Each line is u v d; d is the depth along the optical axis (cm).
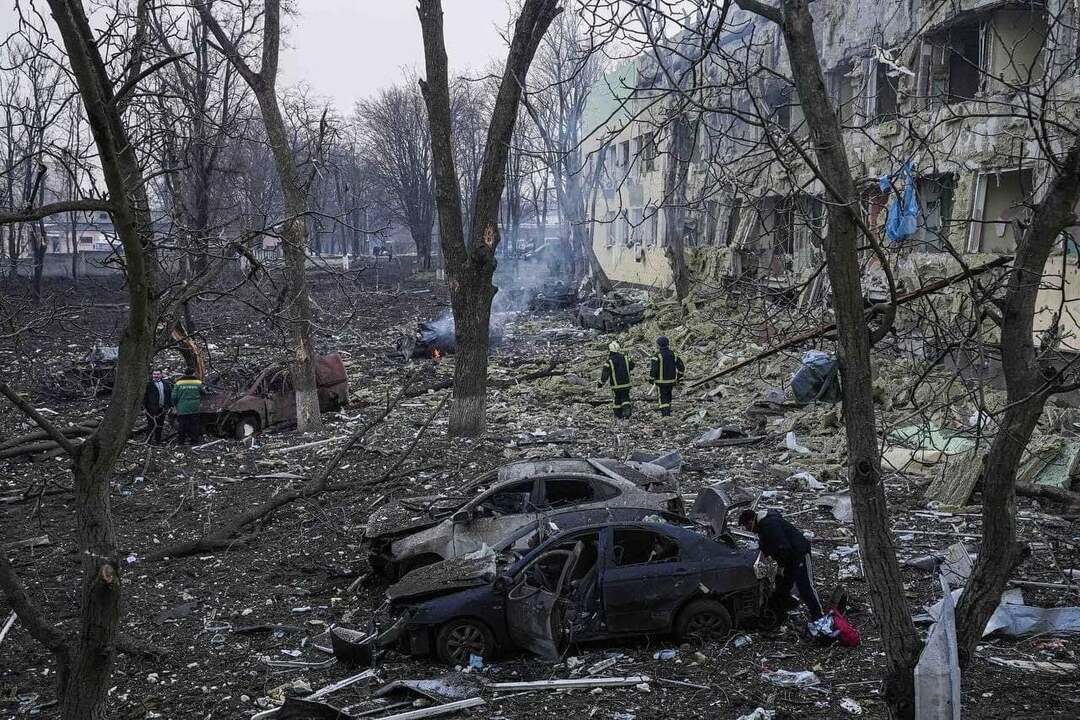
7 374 2280
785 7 556
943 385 666
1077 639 820
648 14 779
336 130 1738
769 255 2897
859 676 752
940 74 2103
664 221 3884
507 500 1052
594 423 1995
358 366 2966
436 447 1664
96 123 421
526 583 835
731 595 847
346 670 822
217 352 2541
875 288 2073
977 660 776
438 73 1616
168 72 1405
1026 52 1848
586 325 3769
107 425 476
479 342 1744
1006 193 1920
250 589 1051
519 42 1561
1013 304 532
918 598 920
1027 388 532
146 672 825
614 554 866
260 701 751
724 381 2284
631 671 784
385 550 1062
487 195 1661
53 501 1426
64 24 403
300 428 1927
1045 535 1102
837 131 555
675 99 826
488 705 722
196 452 1755
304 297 1772
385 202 7500
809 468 1497
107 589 471
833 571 1031
